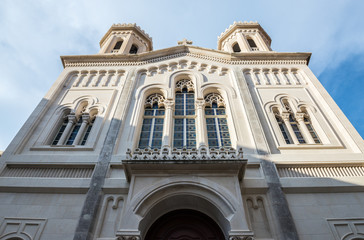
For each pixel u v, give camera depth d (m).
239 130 10.14
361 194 7.66
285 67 14.22
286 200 7.48
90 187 7.72
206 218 7.66
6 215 7.28
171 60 15.03
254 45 19.53
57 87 12.73
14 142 9.41
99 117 10.95
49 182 7.98
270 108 11.37
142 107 11.77
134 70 14.10
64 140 10.22
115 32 20.25
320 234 6.73
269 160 8.61
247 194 7.62
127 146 9.41
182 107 12.13
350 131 9.84
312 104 11.62
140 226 6.50
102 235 6.72
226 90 12.48
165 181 7.24
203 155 7.61
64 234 6.83
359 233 6.74
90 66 14.71
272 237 6.66
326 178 7.97
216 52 15.25
